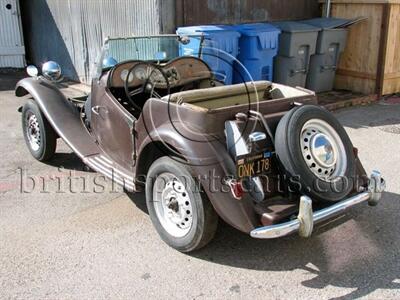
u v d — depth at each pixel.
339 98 8.05
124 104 4.38
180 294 3.12
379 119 7.15
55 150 5.43
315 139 3.42
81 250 3.64
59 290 3.17
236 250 3.63
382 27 8.02
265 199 3.43
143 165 3.86
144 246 3.70
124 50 4.54
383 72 8.23
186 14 7.39
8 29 11.35
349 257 3.54
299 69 7.86
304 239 3.79
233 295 3.11
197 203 3.32
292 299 3.07
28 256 3.55
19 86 5.34
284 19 8.75
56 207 4.34
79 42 9.36
